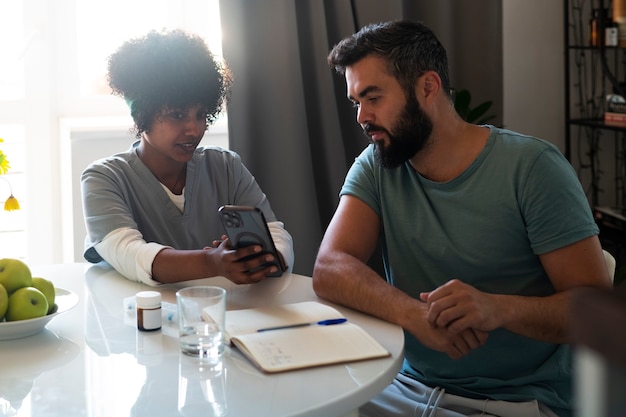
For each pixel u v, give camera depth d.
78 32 2.72
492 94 2.90
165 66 1.66
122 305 1.42
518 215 1.48
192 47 1.71
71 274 1.64
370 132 1.54
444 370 1.53
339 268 1.45
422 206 1.56
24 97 2.66
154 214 1.76
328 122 2.66
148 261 1.54
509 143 1.51
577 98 3.09
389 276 1.69
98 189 1.68
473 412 1.44
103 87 2.77
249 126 2.58
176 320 1.33
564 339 1.36
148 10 2.78
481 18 2.86
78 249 2.65
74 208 2.63
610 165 3.15
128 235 1.61
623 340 0.33
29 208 2.71
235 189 1.88
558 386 1.48
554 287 1.46
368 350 1.17
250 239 1.47
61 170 2.71
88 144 2.63
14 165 2.68
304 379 1.08
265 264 1.49
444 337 1.29
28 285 1.27
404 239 1.58
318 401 1.00
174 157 1.73
